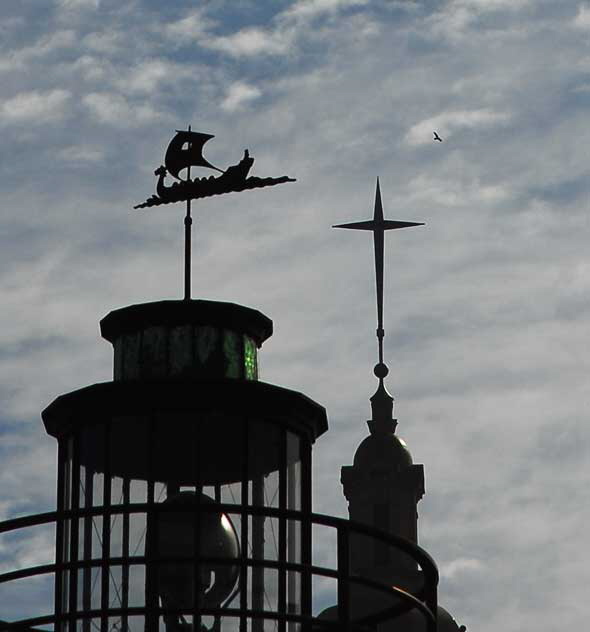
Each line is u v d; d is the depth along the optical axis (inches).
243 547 1280.8
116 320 1328.7
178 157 1396.4
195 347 1320.1
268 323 1346.0
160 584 1268.5
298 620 1257.4
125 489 1289.4
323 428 1337.4
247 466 1293.1
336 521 1270.9
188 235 1373.0
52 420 1316.4
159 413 1293.1
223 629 1259.8
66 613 1267.2
